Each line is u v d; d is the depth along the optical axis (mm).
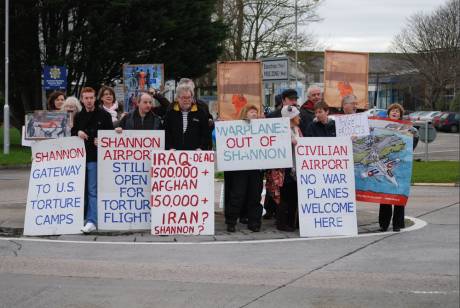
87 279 6801
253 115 9430
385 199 9492
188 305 5914
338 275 7035
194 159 9305
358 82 14594
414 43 67938
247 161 9375
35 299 6059
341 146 9500
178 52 28547
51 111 9828
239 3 42375
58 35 26109
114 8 25938
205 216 9289
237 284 6645
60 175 9461
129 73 24625
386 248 8438
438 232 9570
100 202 9461
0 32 26156
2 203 12656
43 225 9297
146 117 9781
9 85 27500
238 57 43000
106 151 9445
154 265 7445
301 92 46750
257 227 9578
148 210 9539
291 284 6656
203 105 9672
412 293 6344
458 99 61312
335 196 9422
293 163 9578
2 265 7383
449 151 30094
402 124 9492
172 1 27844
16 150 26531
